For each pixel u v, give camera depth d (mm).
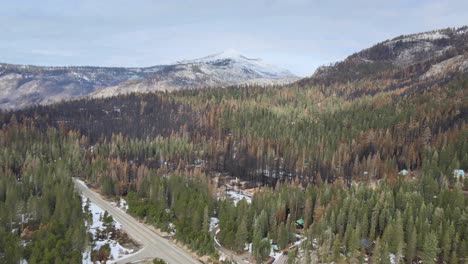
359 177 158125
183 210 120875
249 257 102938
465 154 144750
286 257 101688
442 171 134250
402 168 159250
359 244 98250
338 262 92188
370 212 107938
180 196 128875
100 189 155625
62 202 113625
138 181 148750
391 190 116062
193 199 124375
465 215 97438
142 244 109125
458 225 97188
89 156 187250
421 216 98000
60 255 89625
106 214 120000
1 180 128875
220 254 103562
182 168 178750
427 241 88188
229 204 123750
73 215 108375
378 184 133375
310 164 166250
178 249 106875
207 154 196875
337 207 109438
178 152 193000
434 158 143875
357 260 93188
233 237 106125
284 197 124250
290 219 116562
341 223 104625
